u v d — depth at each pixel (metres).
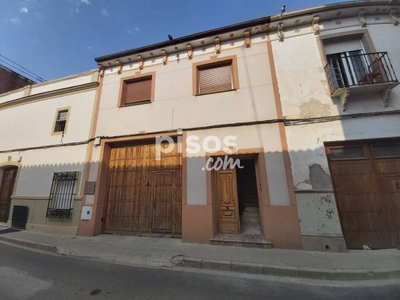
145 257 4.45
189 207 5.55
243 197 7.74
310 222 4.76
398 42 5.44
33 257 4.68
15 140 8.55
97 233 6.26
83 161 6.98
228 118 5.91
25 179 7.74
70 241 5.62
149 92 7.12
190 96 6.44
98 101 7.43
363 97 5.12
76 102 7.87
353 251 4.48
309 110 5.38
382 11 5.70
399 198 4.70
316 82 5.52
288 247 4.73
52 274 3.73
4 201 8.30
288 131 5.37
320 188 4.88
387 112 4.89
